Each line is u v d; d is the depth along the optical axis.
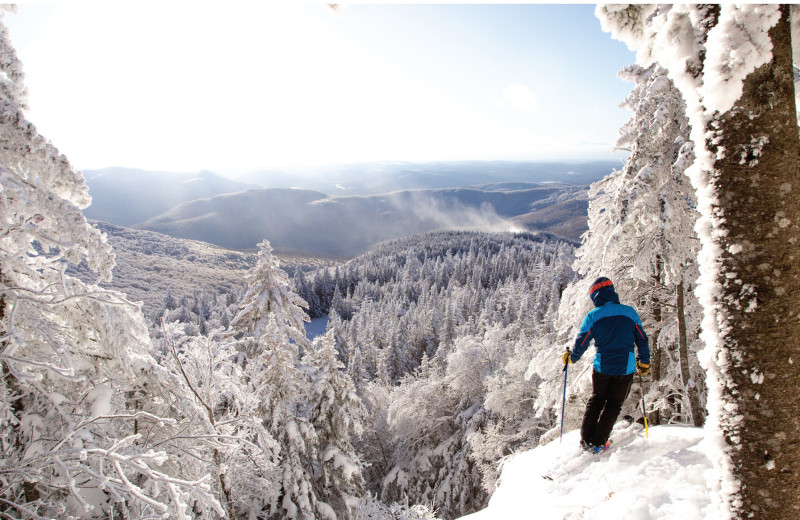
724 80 1.24
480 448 18.72
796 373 1.29
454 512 21.17
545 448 4.80
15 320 4.87
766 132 1.24
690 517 2.35
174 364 8.23
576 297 8.65
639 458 3.47
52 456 4.05
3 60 4.32
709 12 1.35
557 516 3.07
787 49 1.24
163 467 6.44
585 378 8.02
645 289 7.96
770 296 1.28
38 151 4.35
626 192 6.60
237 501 10.86
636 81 7.54
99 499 5.42
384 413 31.00
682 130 6.45
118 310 5.55
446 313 56.66
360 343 62.91
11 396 4.94
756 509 1.37
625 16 1.74
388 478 25.50
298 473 13.02
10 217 4.45
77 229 4.56
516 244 167.25
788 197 1.25
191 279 168.50
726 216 1.34
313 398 15.48
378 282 122.19
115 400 5.68
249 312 14.16
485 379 21.92
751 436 1.35
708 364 1.47
